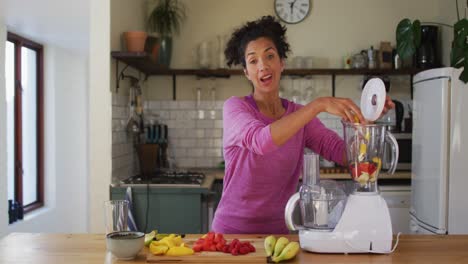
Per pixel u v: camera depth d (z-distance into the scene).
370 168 1.30
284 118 1.33
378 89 1.30
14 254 1.30
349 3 4.37
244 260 1.22
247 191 1.63
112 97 3.12
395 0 4.37
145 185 2.99
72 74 4.76
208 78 4.36
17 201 4.10
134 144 3.73
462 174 2.76
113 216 1.32
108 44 3.06
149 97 4.36
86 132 4.80
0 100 3.56
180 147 4.37
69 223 4.83
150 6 4.32
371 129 1.30
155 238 1.40
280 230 1.67
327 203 1.31
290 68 4.21
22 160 4.21
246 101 1.68
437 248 1.36
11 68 4.09
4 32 3.65
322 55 4.38
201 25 4.36
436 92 2.84
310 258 1.25
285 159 1.63
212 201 3.27
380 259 1.24
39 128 4.55
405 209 3.69
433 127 2.88
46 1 3.17
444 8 4.20
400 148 3.97
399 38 3.49
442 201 2.77
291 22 4.36
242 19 4.36
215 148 4.37
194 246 1.31
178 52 4.36
